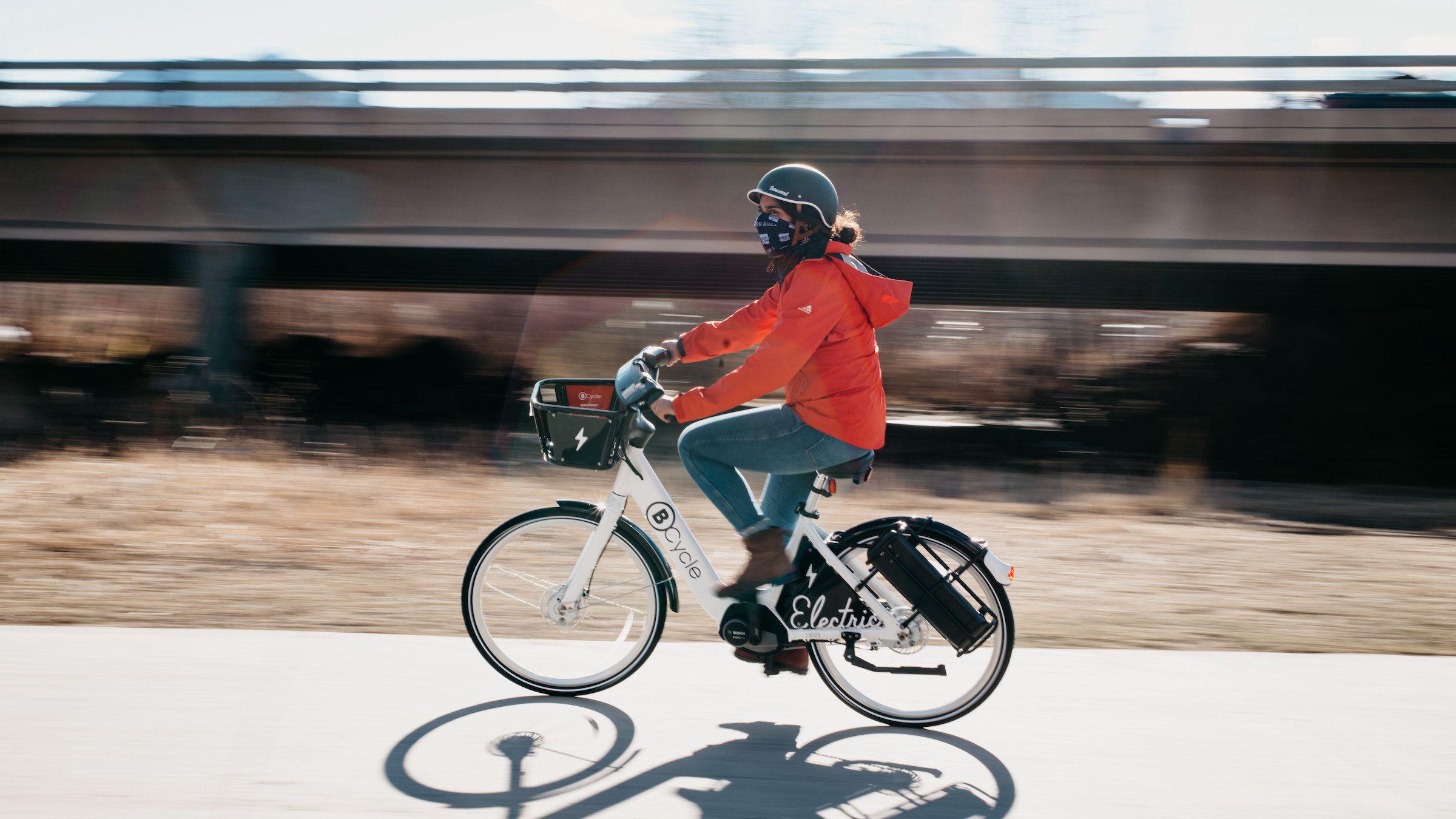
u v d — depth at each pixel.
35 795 2.64
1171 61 14.96
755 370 2.93
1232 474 12.22
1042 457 12.53
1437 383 17.70
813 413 3.05
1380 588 5.57
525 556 3.49
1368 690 3.55
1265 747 3.08
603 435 3.19
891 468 10.79
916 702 3.27
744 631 3.20
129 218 17.69
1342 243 15.40
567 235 17.14
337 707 3.24
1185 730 3.20
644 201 16.95
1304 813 2.69
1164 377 18.78
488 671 3.59
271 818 2.56
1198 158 15.42
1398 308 19.22
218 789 2.69
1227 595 5.34
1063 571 5.89
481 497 7.88
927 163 16.12
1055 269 16.78
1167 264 15.96
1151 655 3.90
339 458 9.92
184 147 17.16
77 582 4.94
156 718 3.12
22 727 3.03
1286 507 9.31
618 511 3.33
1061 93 15.37
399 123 16.50
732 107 16.12
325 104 16.48
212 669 3.53
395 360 22.36
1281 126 14.84
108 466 9.02
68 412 13.41
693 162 16.77
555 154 16.86
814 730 3.18
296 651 3.73
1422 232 15.20
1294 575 5.91
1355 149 14.85
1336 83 14.67
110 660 3.59
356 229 17.47
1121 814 2.68
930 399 18.94
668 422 3.11
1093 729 3.20
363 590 4.91
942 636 3.14
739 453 3.15
